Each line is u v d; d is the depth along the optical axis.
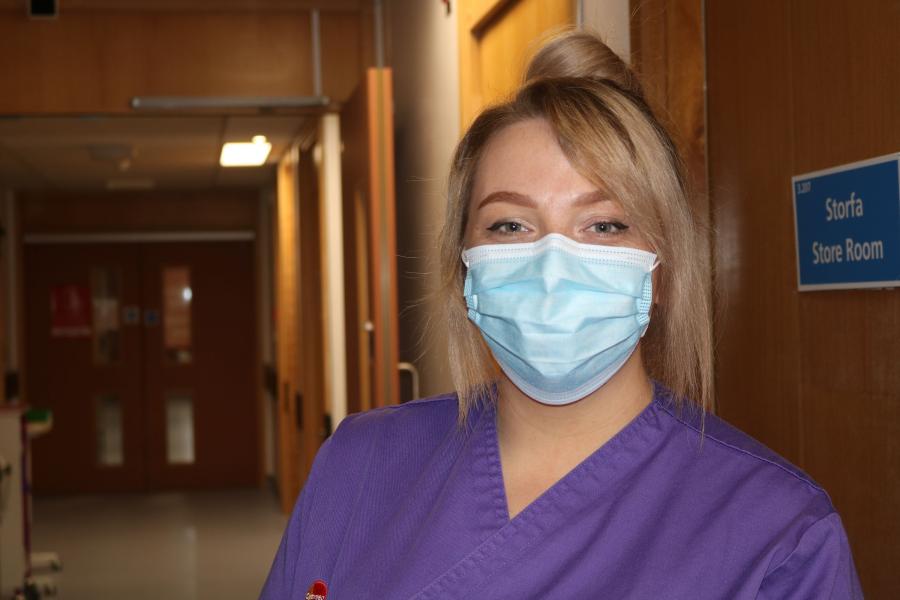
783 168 1.46
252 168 6.71
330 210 4.56
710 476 0.89
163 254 8.20
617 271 0.89
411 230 3.50
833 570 0.81
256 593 5.04
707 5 1.68
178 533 6.46
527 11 2.25
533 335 0.88
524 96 0.92
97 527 6.70
